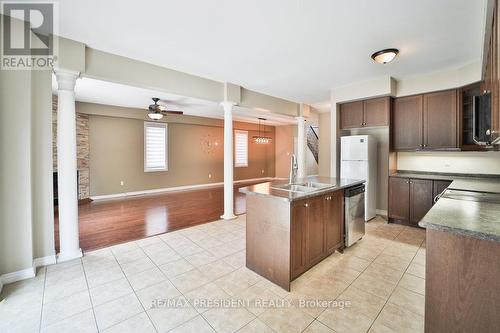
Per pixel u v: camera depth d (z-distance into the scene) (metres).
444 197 2.11
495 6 1.66
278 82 4.14
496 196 2.14
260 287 2.18
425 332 1.33
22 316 1.78
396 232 3.62
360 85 4.14
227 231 3.72
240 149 9.73
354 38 2.56
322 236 2.56
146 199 6.24
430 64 3.28
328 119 7.00
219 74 3.72
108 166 6.39
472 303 1.19
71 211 2.72
